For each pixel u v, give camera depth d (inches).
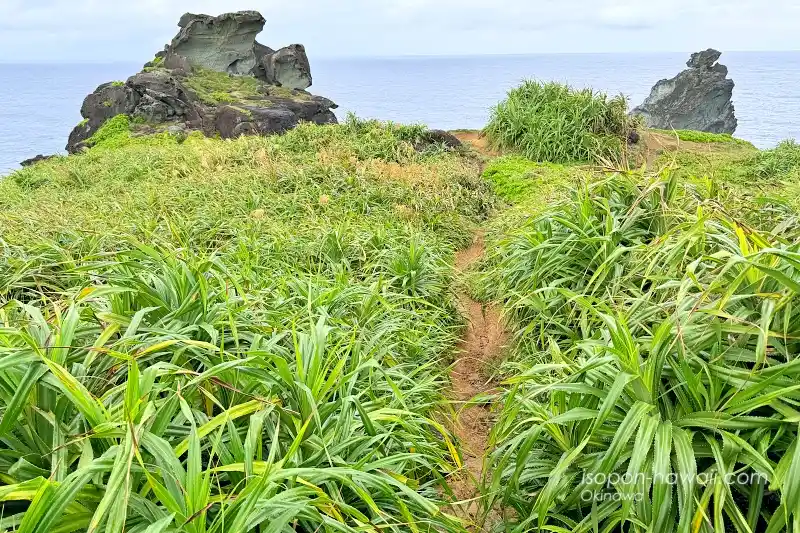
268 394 92.5
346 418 94.6
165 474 68.0
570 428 94.7
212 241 233.5
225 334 109.1
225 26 953.5
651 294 115.0
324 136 481.4
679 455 76.9
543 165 444.1
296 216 292.8
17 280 142.2
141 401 72.2
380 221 284.5
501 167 439.2
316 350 95.4
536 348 154.2
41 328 84.4
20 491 58.6
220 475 79.7
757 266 80.9
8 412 66.3
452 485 121.3
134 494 66.7
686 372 83.5
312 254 219.8
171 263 117.6
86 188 405.7
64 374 67.2
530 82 539.8
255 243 220.4
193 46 955.3
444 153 476.4
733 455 77.5
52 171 455.8
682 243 117.8
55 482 58.3
